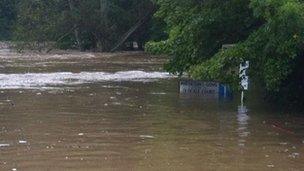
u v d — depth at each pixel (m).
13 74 33.88
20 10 64.38
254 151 12.95
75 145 13.42
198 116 17.91
